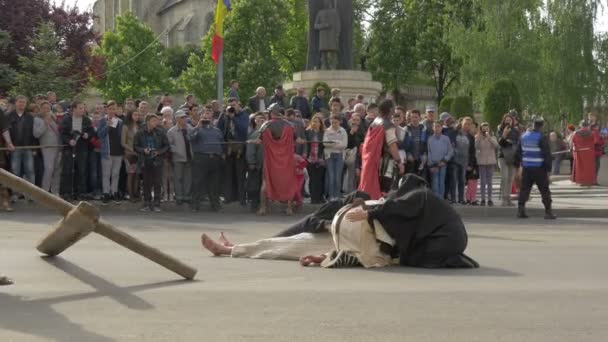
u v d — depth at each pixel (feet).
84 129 70.49
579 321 24.63
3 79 133.69
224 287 30.17
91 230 30.83
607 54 174.29
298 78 118.62
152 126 70.28
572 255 42.22
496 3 185.98
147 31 297.12
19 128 69.41
